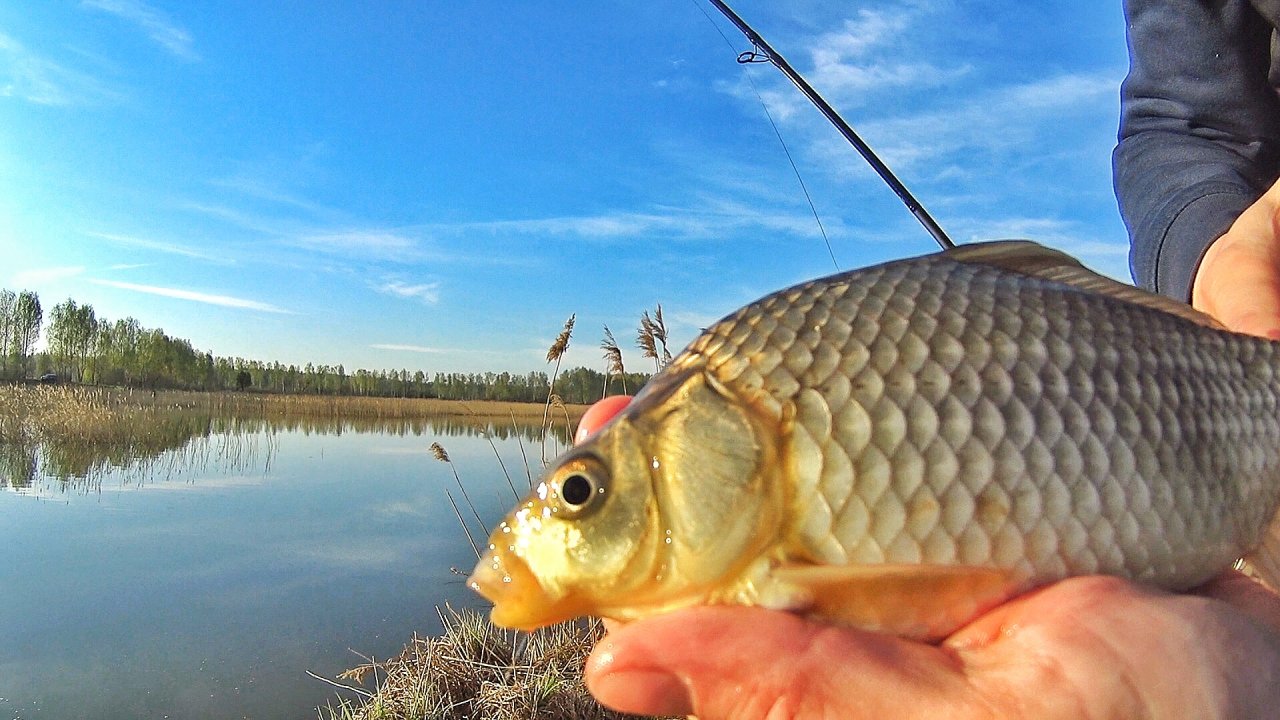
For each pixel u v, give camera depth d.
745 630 0.14
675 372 0.17
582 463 0.16
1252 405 0.18
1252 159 0.30
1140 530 0.16
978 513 0.15
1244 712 0.12
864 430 0.15
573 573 0.16
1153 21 0.34
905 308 0.16
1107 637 0.13
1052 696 0.12
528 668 0.51
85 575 0.93
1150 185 0.33
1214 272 0.26
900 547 0.15
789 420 0.16
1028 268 0.19
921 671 0.13
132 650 0.69
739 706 0.14
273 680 0.62
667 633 0.14
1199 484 0.17
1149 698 0.12
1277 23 0.29
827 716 0.13
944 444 0.15
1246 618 0.13
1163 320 0.18
